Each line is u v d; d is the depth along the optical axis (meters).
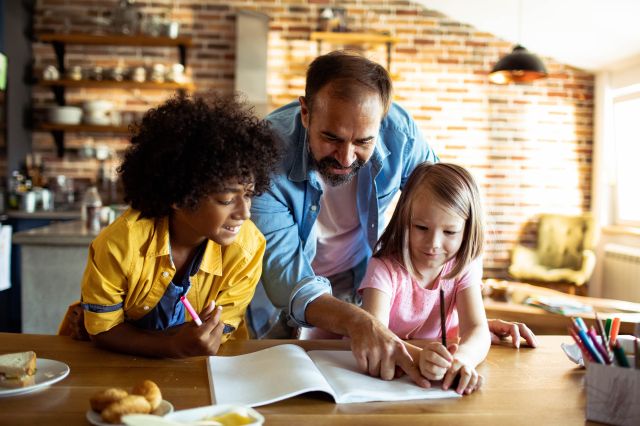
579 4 4.34
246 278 1.26
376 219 1.63
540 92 5.58
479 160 5.56
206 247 1.21
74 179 5.42
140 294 1.18
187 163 1.03
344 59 1.27
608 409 0.89
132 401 0.81
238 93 1.27
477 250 1.35
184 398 0.93
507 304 3.14
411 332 1.43
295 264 1.43
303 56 5.50
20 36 5.12
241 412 0.79
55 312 3.11
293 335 1.66
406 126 1.65
